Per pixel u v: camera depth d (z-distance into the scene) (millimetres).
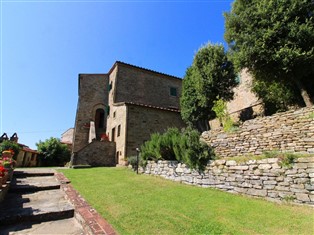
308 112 7008
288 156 5008
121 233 3254
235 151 8945
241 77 15531
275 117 7918
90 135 18156
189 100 15523
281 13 8508
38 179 8281
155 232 3312
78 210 4367
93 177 8430
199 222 3723
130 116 14398
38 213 4285
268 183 5199
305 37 7938
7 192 6090
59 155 24781
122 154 13641
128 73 19641
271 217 3922
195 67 14484
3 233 3586
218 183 6391
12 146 17500
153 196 5535
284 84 9898
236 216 4023
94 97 21047
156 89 20875
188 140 7637
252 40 9164
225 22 10836
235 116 14695
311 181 4445
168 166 8273
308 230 3275
